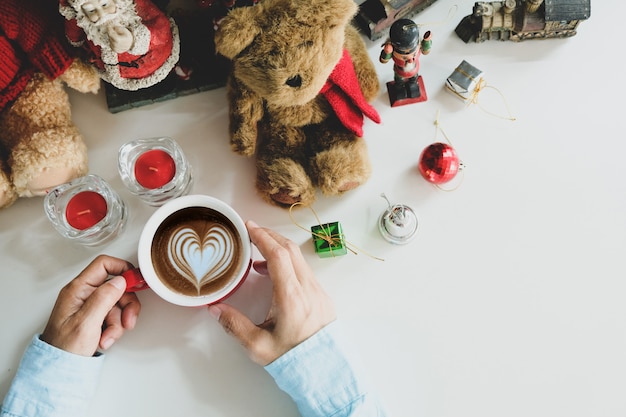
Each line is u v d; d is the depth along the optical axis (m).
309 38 0.47
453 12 0.63
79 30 0.50
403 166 0.61
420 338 0.58
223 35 0.47
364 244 0.59
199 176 0.60
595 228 0.60
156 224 0.54
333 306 0.56
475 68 0.59
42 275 0.58
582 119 0.62
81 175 0.58
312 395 0.53
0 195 0.56
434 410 0.57
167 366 0.57
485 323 0.58
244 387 0.57
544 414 0.57
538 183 0.61
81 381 0.53
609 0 0.63
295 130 0.58
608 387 0.57
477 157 0.61
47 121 0.57
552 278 0.59
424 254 0.59
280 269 0.53
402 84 0.60
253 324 0.54
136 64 0.52
